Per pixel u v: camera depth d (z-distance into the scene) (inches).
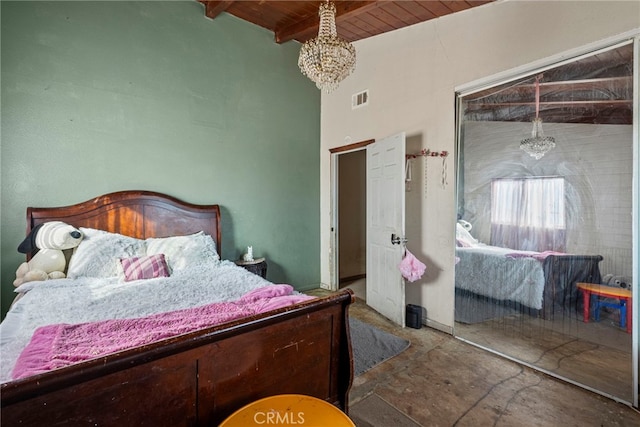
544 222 91.4
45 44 101.0
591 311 82.4
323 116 178.7
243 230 149.9
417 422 69.4
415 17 121.3
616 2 76.8
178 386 42.3
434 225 122.9
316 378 59.7
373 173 144.8
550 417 71.0
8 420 30.9
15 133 96.7
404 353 101.5
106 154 112.7
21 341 53.4
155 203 121.0
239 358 48.4
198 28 133.7
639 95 73.5
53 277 92.7
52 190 102.9
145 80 120.6
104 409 36.4
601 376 80.0
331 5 96.1
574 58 84.6
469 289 111.1
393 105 139.1
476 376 87.8
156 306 71.7
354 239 208.1
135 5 117.7
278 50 160.7
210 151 138.3
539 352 92.4
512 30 97.9
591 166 81.7
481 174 107.6
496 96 103.1
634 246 74.8
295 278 171.0
